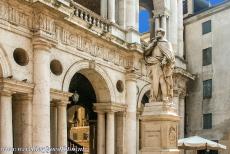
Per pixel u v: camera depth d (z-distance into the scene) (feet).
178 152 55.06
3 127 63.46
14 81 65.46
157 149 54.29
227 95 117.08
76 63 80.69
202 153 121.08
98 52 86.94
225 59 118.93
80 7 81.41
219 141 117.08
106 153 89.56
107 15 93.81
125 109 94.73
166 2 115.14
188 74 120.16
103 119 91.20
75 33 80.53
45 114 69.82
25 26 69.05
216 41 122.01
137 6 100.37
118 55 93.71
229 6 119.34
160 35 57.52
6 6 65.77
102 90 90.53
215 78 120.88
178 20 122.62
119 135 94.38
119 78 94.17
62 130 76.13
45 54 70.95
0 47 64.44
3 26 64.95
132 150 94.02
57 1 71.51
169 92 56.75
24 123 68.44
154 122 55.26
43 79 70.18
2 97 64.13
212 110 120.37
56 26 75.66
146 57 57.88
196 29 128.47
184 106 123.65
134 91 96.22
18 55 69.05
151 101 57.00
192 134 124.36
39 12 69.82
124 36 96.68
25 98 68.69
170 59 56.34
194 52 127.95
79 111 163.32
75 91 92.58
